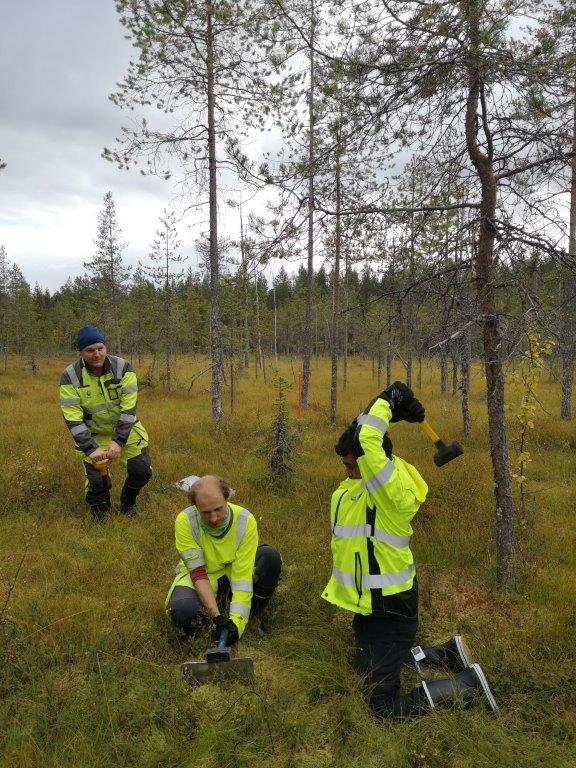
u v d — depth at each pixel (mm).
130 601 3988
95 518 5504
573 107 4004
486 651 3441
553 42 3543
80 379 5195
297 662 3336
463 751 2668
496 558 4508
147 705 2861
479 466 7949
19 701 2840
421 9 3635
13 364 38031
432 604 4137
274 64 4195
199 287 27531
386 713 2920
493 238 4105
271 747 2662
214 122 9875
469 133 4137
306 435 8766
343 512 3332
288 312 41938
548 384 17516
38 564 4504
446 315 4281
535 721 2924
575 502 6480
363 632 3260
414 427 11383
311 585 4289
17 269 35094
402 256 4438
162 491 6656
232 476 7207
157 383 20641
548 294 3980
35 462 6895
